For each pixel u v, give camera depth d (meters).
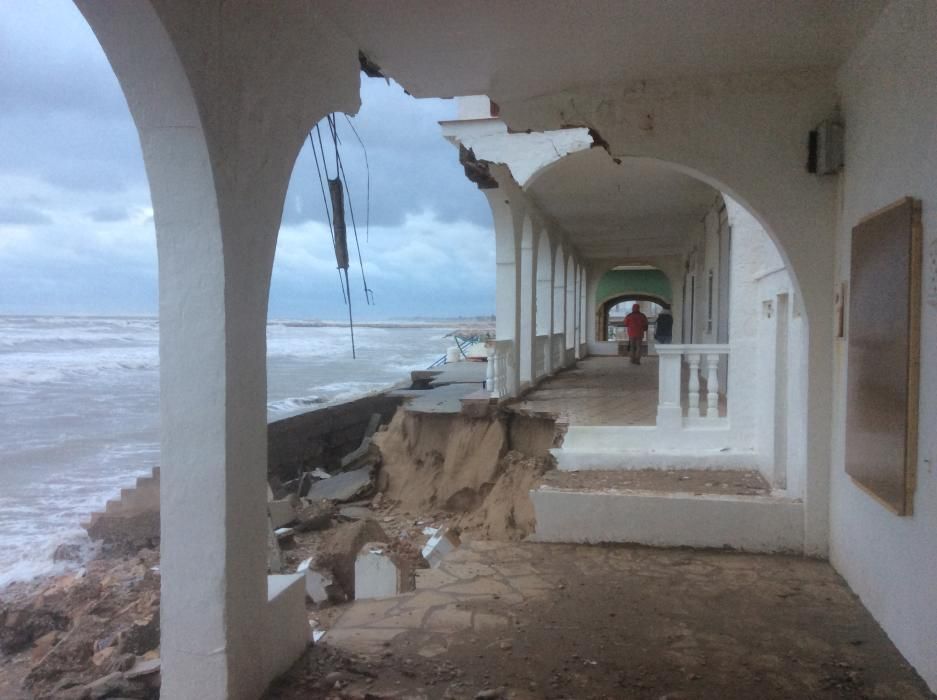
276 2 3.08
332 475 12.59
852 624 3.92
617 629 3.91
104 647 6.02
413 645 3.69
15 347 44.50
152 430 18.62
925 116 3.20
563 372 15.57
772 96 4.79
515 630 3.89
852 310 4.19
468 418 10.25
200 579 2.81
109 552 9.63
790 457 5.67
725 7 3.70
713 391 7.62
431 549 7.61
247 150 2.88
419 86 4.90
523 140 8.67
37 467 14.46
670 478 6.80
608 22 3.86
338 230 4.86
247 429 2.93
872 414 3.77
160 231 2.75
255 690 3.03
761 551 5.20
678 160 4.94
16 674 6.13
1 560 9.31
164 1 2.34
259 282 3.01
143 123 2.62
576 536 5.54
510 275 10.62
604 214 13.73
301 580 3.56
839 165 4.55
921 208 3.23
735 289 7.30
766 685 3.27
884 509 3.79
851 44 4.23
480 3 3.55
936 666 3.11
